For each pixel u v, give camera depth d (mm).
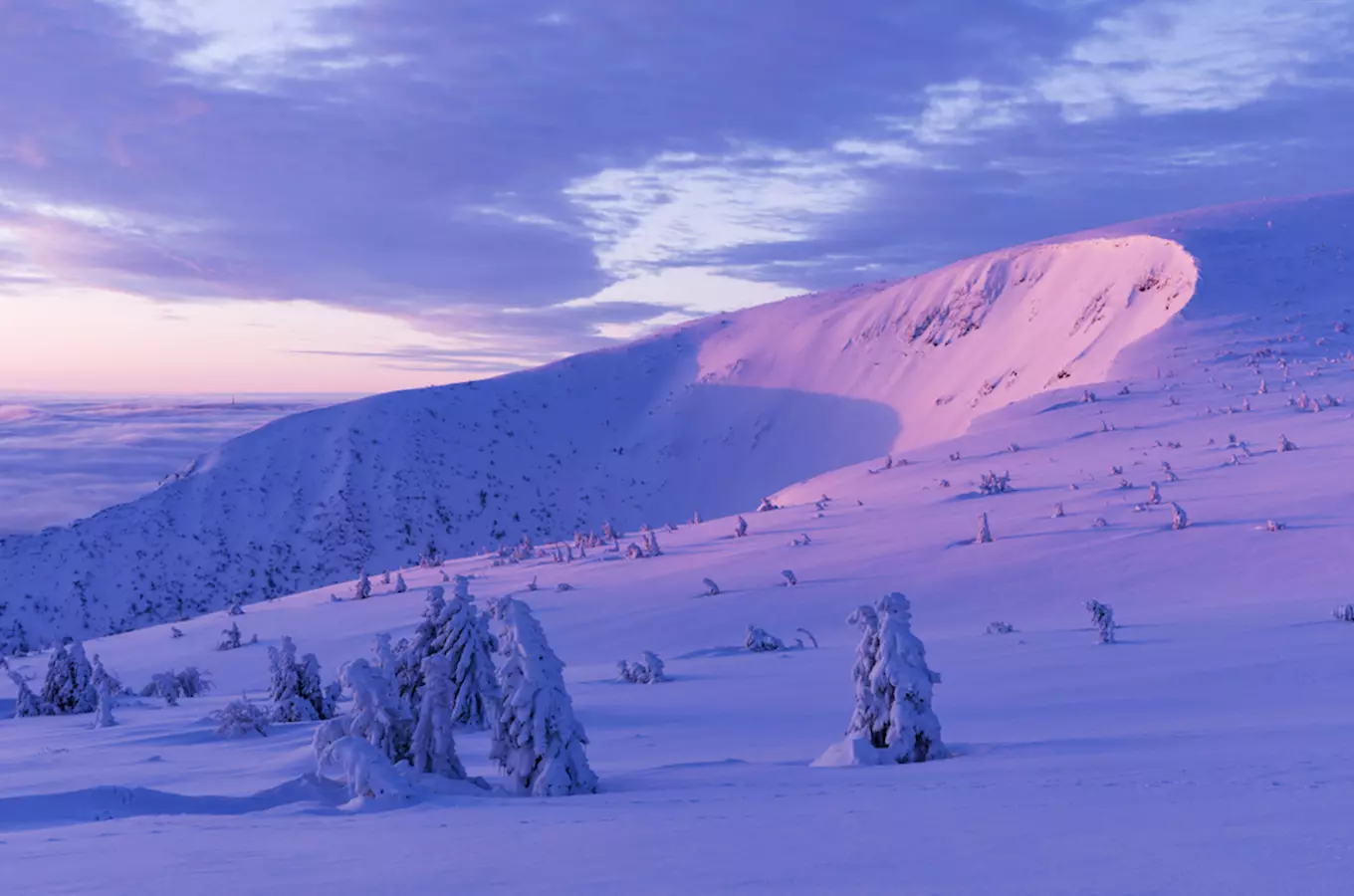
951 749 17094
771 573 60438
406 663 27344
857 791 11250
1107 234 194500
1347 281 133125
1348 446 69062
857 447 197000
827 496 89625
